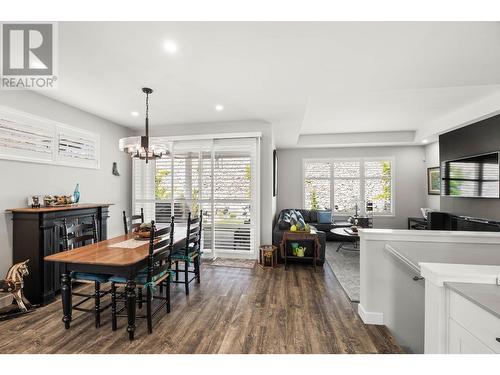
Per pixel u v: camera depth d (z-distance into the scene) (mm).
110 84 2807
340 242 5992
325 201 6988
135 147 2740
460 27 1755
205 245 4523
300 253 4047
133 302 2066
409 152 6566
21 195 2895
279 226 4461
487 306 970
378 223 6676
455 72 2445
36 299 2689
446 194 4980
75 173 3631
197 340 2061
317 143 6395
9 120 2775
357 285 3254
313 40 1939
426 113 4594
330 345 2006
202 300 2820
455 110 4418
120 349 1932
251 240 4430
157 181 4711
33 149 3020
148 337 2098
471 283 1194
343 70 2439
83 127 3756
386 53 2115
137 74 2555
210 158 4531
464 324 1116
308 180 7070
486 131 4043
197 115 4039
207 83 2771
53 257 2137
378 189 6746
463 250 2023
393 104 4117
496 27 1743
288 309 2607
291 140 5988
